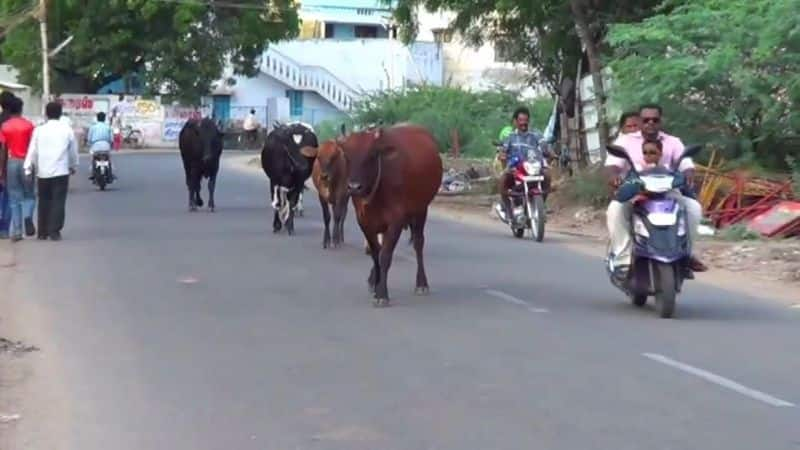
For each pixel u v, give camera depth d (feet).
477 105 148.97
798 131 67.46
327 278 46.57
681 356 31.42
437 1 86.12
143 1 182.50
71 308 39.63
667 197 37.65
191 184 77.92
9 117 59.67
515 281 45.98
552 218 75.05
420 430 24.11
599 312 38.70
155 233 63.41
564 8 83.61
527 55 92.68
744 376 29.04
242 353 31.99
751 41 65.82
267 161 63.16
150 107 198.90
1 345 33.12
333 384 28.27
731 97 67.72
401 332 34.94
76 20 187.52
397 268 49.75
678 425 24.41
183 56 191.21
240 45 193.57
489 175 106.32
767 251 54.65
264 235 62.64
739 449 22.65
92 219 71.82
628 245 38.42
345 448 22.89
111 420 25.26
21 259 52.60
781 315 38.70
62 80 200.54
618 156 38.73
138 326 36.14
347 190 40.55
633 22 79.77
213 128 77.20
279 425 24.62
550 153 64.95
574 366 30.14
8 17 175.11
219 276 47.03
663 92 66.74
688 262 37.47
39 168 59.62
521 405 26.12
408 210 39.96
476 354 31.65
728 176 66.80
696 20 68.03
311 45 223.92
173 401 26.81
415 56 212.02
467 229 68.18
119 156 163.43
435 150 41.32
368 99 159.84
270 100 222.07
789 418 25.05
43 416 25.66
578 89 90.89
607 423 24.57
